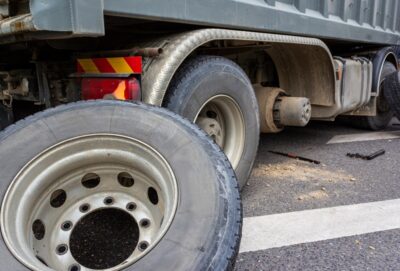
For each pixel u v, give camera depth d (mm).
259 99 3688
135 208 1989
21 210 1687
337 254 2363
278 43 3203
